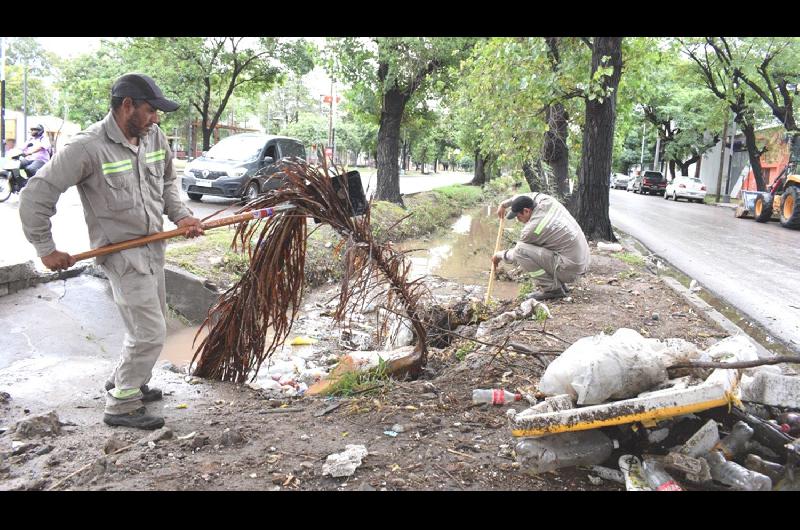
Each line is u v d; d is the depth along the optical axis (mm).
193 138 39375
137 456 3105
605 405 2842
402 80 17375
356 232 4203
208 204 14453
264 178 4230
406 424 3566
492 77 13117
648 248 12469
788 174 18484
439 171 96375
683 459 2803
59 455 3141
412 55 16750
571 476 2982
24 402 3980
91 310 6227
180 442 3301
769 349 5715
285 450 3221
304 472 2971
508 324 6078
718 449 2949
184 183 14391
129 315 3545
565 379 3184
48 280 6473
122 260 3498
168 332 6508
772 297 8086
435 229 16703
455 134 25594
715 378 3016
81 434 3439
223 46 23938
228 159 14484
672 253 11898
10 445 3248
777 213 19016
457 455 3178
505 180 32906
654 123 38031
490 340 5371
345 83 17609
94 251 3441
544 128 13883
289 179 4074
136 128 3484
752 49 23719
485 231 17062
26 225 3291
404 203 18156
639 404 2801
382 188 17938
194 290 6863
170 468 2998
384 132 17938
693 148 38031
